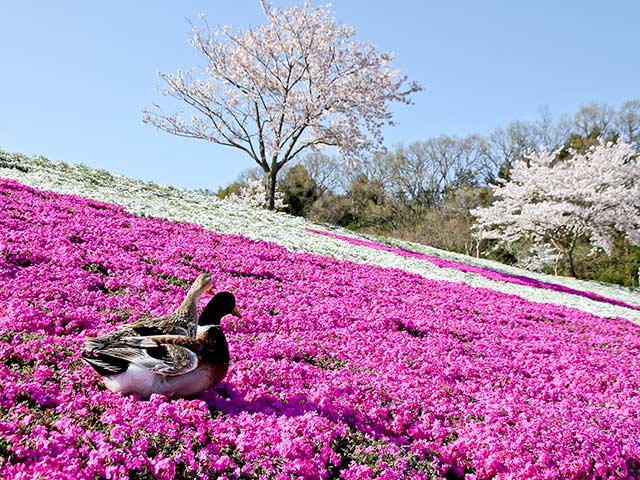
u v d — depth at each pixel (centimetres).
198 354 565
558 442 670
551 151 8162
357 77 4284
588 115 8025
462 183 8706
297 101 4150
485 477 609
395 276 1984
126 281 1066
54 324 758
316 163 8606
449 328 1284
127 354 541
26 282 896
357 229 8138
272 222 2895
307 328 1038
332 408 649
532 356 1185
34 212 1477
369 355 948
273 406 634
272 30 4197
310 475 518
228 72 4253
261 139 4272
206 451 499
